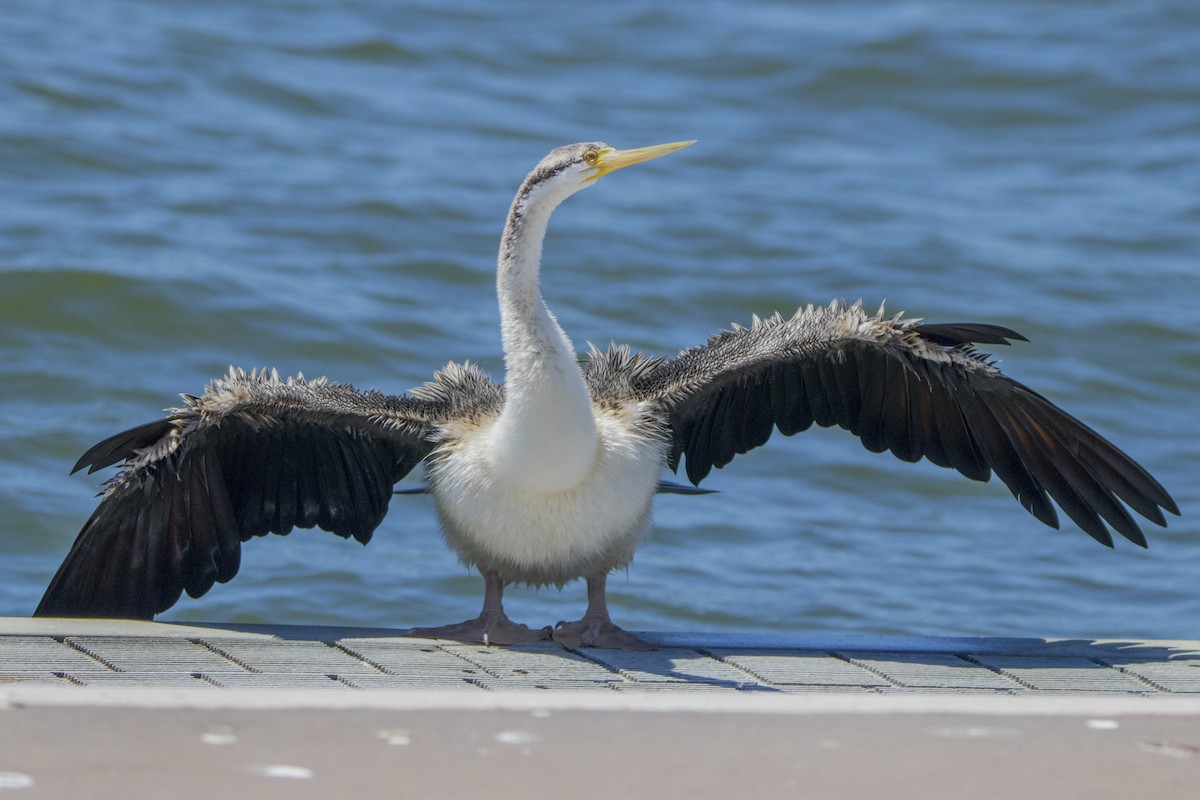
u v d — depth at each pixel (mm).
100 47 25734
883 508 14836
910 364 9102
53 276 17578
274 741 5867
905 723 6484
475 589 12672
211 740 5844
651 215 22156
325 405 9180
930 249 21422
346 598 12320
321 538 13594
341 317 18078
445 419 9211
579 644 8805
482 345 17875
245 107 24609
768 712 6578
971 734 6328
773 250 21156
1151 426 17047
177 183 21484
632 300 19531
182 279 18188
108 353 16812
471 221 21203
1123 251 21750
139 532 9406
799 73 27953
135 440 9125
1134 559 13750
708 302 19625
